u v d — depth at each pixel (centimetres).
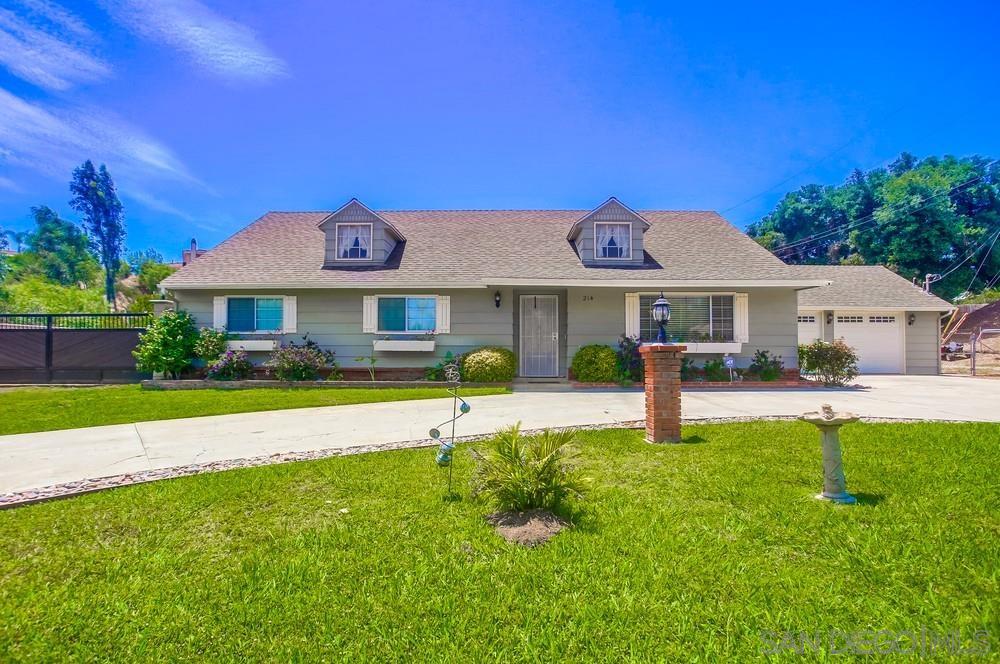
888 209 3822
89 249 5525
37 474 506
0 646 229
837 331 1742
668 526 351
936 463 488
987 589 260
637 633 232
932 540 318
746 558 302
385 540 337
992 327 2205
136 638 235
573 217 1697
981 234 3634
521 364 1433
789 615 242
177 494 434
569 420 790
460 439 659
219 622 246
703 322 1362
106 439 677
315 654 222
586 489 387
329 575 290
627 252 1400
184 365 1295
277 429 745
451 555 314
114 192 5650
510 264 1396
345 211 1409
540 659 216
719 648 221
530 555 311
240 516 386
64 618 251
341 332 1366
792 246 4644
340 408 945
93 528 365
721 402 983
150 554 321
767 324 1367
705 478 457
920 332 1744
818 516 360
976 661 207
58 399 1040
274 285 1312
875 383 1391
